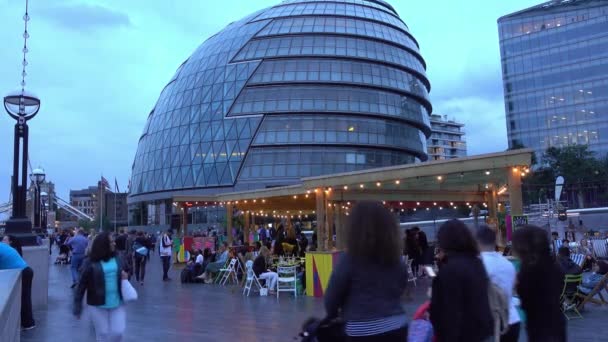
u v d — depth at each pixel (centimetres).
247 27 7656
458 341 422
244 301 1484
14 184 1320
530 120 10281
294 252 2238
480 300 428
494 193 2847
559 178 3391
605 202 7181
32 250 1279
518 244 524
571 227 3866
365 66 7050
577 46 9856
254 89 6856
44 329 1029
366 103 6831
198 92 7312
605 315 1173
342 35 7144
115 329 677
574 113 9756
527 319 519
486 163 1606
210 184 6531
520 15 10638
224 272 2027
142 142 8244
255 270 1697
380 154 6725
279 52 6988
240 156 6488
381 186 2373
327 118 6631
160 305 1395
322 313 1243
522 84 10469
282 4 7925
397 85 7162
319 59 6944
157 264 3055
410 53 7738
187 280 2023
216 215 6681
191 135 7031
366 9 7719
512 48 10681
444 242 452
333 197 2392
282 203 3306
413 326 501
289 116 6625
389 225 383
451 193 2777
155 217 7350
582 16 9862
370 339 366
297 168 6350
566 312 1212
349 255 381
